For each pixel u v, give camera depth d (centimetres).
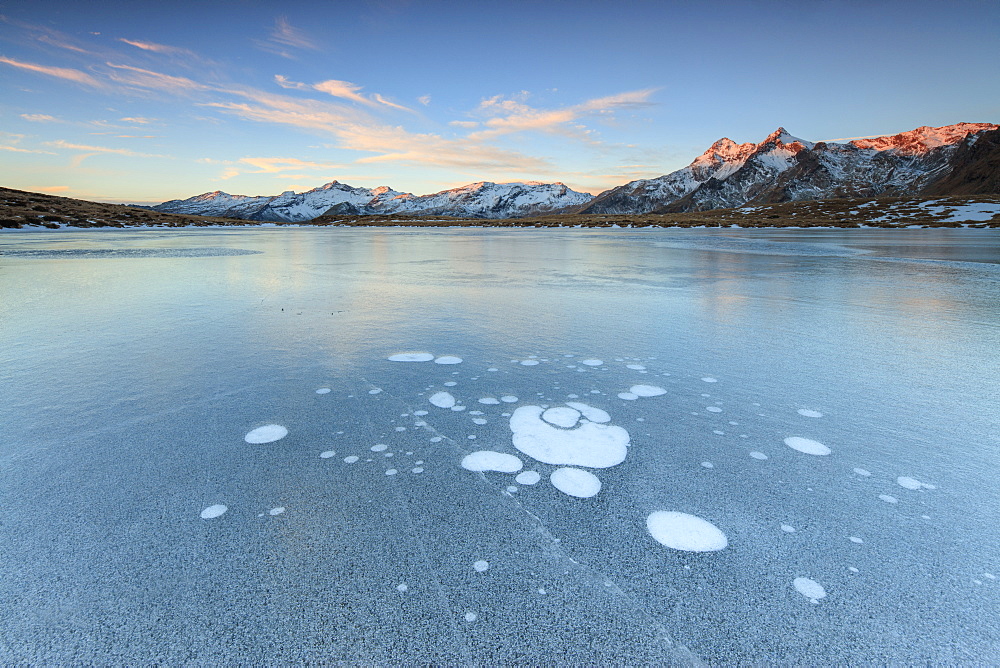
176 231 6166
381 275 1320
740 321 709
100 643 175
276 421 360
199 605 190
